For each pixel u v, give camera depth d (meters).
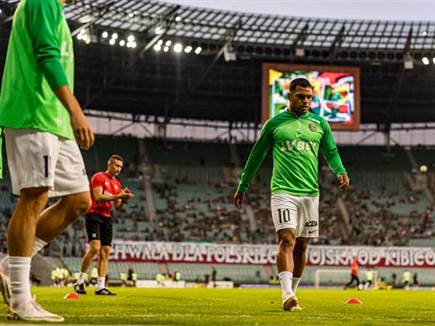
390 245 59.44
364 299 17.33
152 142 74.62
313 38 61.94
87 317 6.33
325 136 9.69
